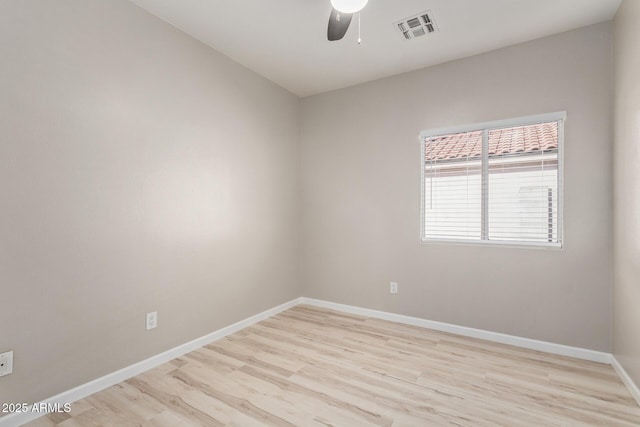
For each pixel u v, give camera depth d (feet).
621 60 7.00
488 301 9.25
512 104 8.87
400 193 10.71
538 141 8.63
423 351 8.45
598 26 7.83
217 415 5.78
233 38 8.68
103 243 6.66
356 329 10.09
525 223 8.86
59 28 5.96
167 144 7.95
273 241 11.57
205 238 8.96
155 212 7.67
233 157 9.89
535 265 8.60
